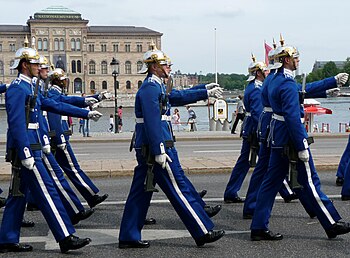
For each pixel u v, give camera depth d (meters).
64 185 8.31
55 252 6.96
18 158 6.76
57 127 9.12
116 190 11.04
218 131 30.03
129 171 12.62
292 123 6.91
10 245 6.96
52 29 115.19
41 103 7.52
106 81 118.62
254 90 8.83
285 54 7.17
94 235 7.78
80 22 116.06
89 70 117.69
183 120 50.50
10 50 114.25
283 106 7.02
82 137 27.16
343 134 26.73
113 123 39.62
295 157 7.09
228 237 7.52
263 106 8.24
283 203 9.52
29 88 6.83
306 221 8.27
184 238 7.50
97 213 9.12
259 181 8.42
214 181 11.89
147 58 6.99
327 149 19.48
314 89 7.79
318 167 12.99
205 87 7.41
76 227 8.24
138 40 119.25
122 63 119.06
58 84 9.02
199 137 25.56
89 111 7.69
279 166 7.27
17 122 6.58
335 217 7.21
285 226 8.00
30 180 6.79
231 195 9.73
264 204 7.29
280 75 7.21
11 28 117.62
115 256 6.76
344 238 7.34
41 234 7.87
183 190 6.95
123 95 113.62
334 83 7.71
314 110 31.36
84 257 6.74
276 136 7.20
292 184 7.08
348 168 9.67
